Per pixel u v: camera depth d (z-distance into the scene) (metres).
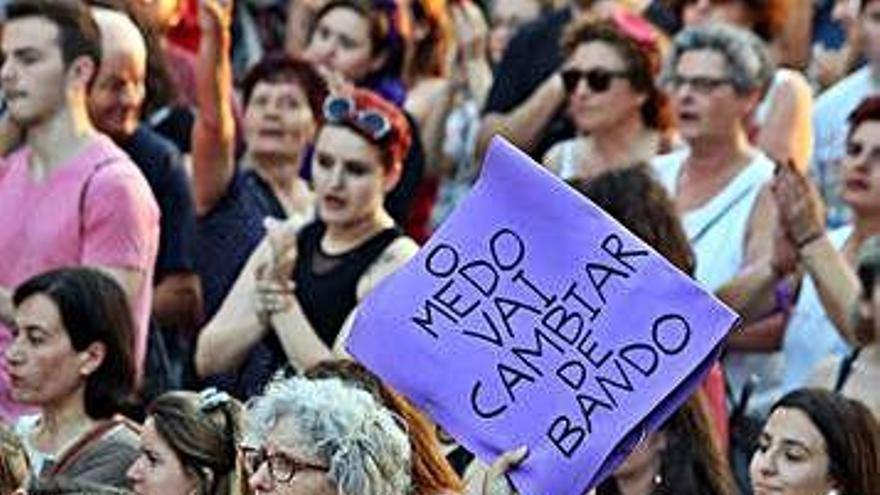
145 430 14.84
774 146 19.36
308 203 19.86
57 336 16.00
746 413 17.44
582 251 13.30
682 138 19.12
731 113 18.78
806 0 21.77
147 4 20.44
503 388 13.23
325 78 19.95
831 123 20.19
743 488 16.45
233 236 19.27
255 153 19.77
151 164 19.02
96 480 15.77
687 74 18.84
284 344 17.53
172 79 20.48
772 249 17.97
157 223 17.73
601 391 13.16
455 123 22.06
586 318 13.25
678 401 13.13
